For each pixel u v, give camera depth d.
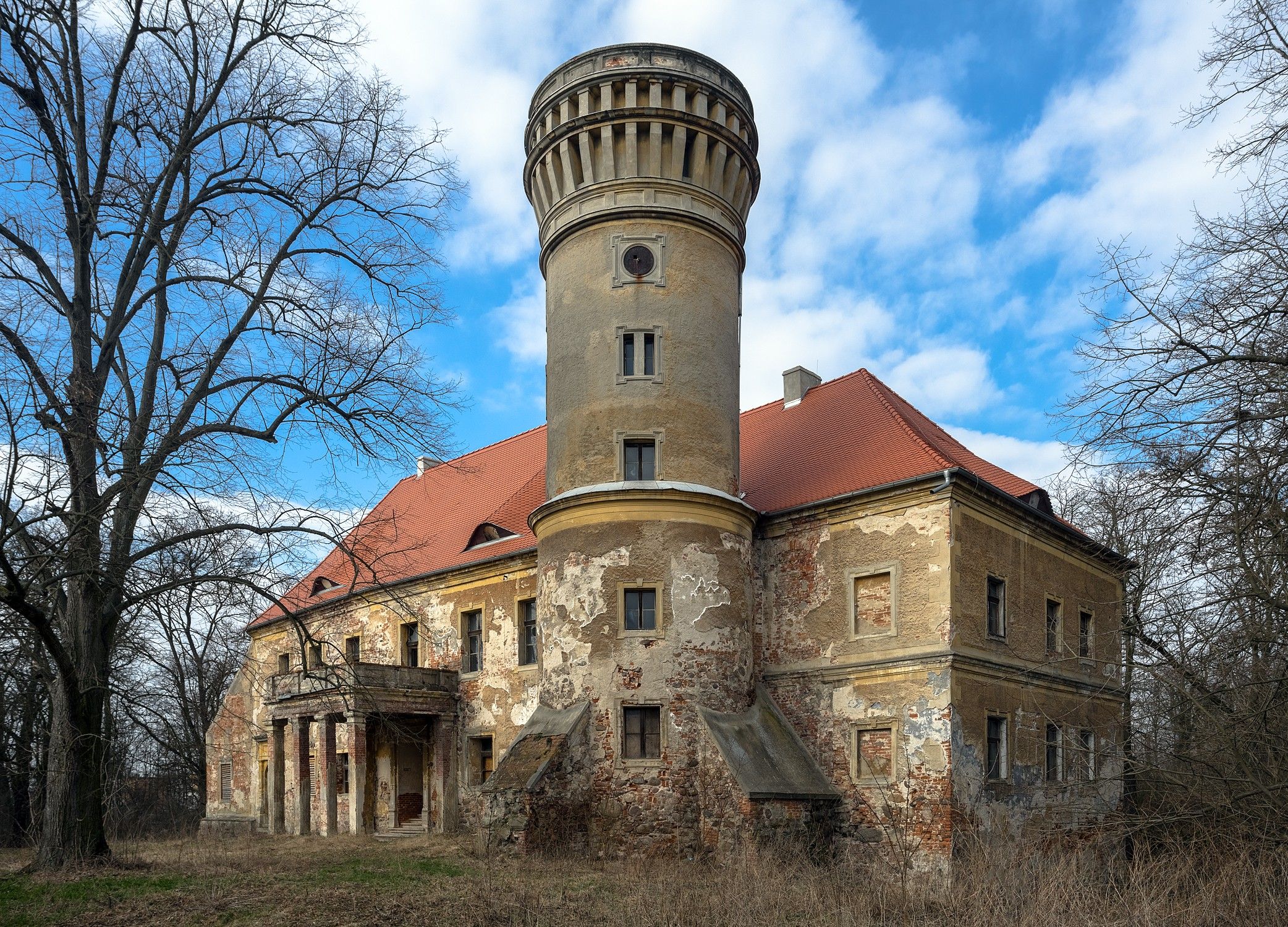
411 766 30.42
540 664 22.55
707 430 22.33
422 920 12.88
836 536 21.95
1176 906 11.91
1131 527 11.74
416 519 36.25
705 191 23.05
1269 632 11.25
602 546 21.48
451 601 30.05
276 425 17.55
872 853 19.72
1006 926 12.05
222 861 19.34
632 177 22.67
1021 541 22.42
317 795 28.61
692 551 21.34
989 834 19.44
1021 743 21.16
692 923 12.81
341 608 34.34
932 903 14.58
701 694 20.73
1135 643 15.05
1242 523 10.49
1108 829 14.27
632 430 21.97
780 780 19.89
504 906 13.68
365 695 19.23
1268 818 12.17
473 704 28.59
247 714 37.31
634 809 20.05
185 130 17.81
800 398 28.27
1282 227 10.59
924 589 20.08
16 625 15.97
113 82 17.69
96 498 15.79
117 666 20.34
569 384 22.86
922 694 19.61
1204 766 12.84
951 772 18.84
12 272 16.34
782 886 15.37
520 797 19.48
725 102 22.92
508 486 33.06
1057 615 23.45
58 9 17.36
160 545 16.33
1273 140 10.45
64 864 16.53
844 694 21.00
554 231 23.75
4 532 13.73
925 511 20.39
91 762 17.25
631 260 22.66
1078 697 23.50
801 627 22.17
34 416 14.34
